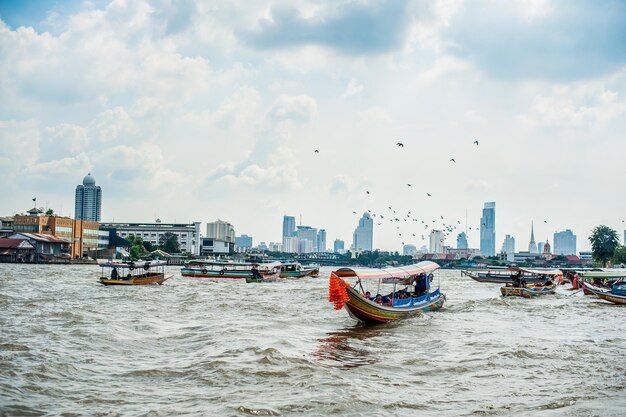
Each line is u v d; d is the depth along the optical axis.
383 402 20.59
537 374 25.20
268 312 47.97
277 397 21.02
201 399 20.72
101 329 34.94
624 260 155.12
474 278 113.31
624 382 23.83
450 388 22.81
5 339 31.19
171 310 48.53
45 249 170.12
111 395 21.14
